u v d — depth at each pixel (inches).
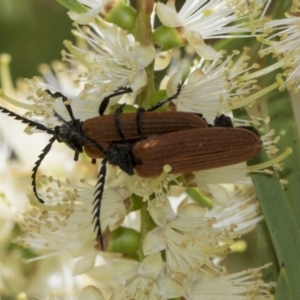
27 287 6.1
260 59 5.9
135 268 5.6
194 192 5.9
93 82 5.6
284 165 5.7
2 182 6.3
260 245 5.8
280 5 5.8
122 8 5.6
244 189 5.9
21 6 6.8
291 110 5.8
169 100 5.6
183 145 5.5
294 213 5.7
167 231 5.6
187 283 5.6
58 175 6.2
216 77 5.6
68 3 5.6
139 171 5.5
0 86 6.7
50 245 5.7
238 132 5.5
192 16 5.6
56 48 6.8
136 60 5.6
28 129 5.7
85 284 6.0
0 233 6.2
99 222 5.5
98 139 5.6
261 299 5.6
